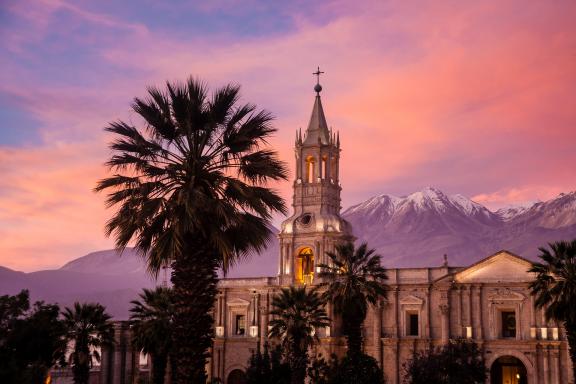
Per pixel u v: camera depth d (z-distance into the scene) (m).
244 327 108.44
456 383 69.75
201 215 37.19
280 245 107.56
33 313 63.69
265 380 73.12
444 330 95.88
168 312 82.00
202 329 37.12
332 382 72.56
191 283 37.19
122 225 37.19
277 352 74.12
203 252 37.69
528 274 93.94
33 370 53.03
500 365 94.62
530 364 91.19
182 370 36.56
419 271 100.06
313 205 107.25
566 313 67.56
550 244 70.94
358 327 73.31
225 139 39.22
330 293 73.94
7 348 54.88
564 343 90.00
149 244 38.38
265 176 39.75
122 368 105.06
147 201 37.06
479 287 95.44
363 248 75.75
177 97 38.62
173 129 39.03
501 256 95.69
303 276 106.25
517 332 93.19
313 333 101.31
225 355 107.62
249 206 38.78
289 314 75.75
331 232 104.19
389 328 99.31
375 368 74.62
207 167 39.34
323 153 108.62
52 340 64.81
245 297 108.62
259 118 39.59
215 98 38.88
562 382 89.56
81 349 81.44
